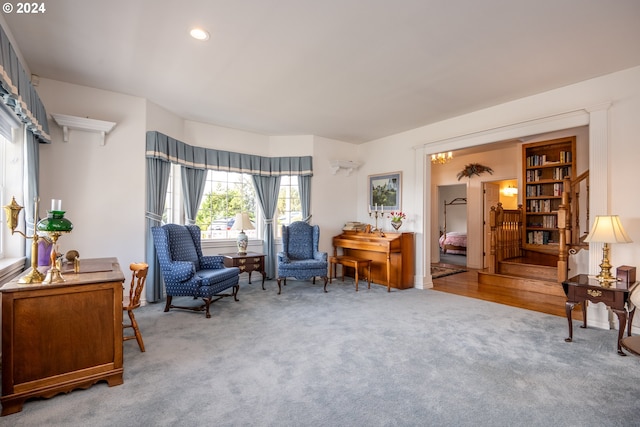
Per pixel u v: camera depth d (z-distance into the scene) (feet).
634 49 9.01
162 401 6.12
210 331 9.88
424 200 16.60
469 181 23.67
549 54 9.29
